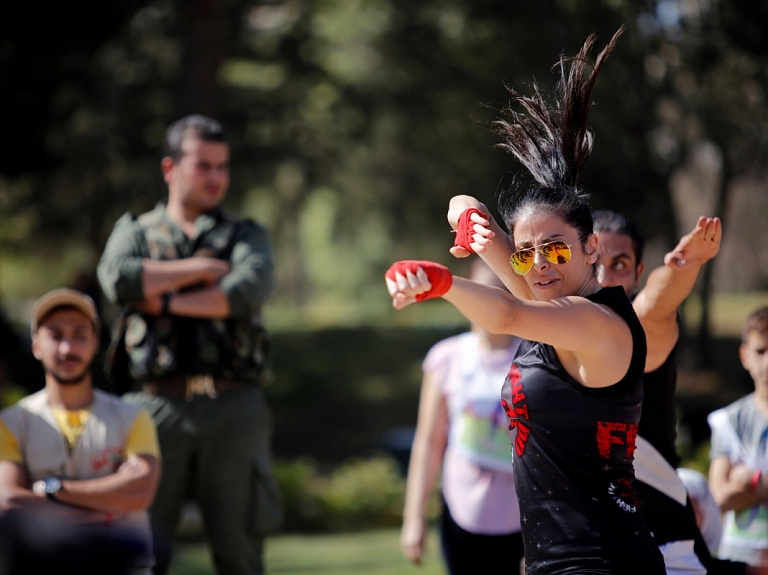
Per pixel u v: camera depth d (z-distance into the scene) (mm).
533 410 10859
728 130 57188
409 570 30156
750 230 82188
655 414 13312
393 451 55750
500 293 9930
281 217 113938
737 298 114375
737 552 17109
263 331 19906
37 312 17328
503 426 19328
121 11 69500
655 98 57844
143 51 78375
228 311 19203
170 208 20344
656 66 56438
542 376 10852
